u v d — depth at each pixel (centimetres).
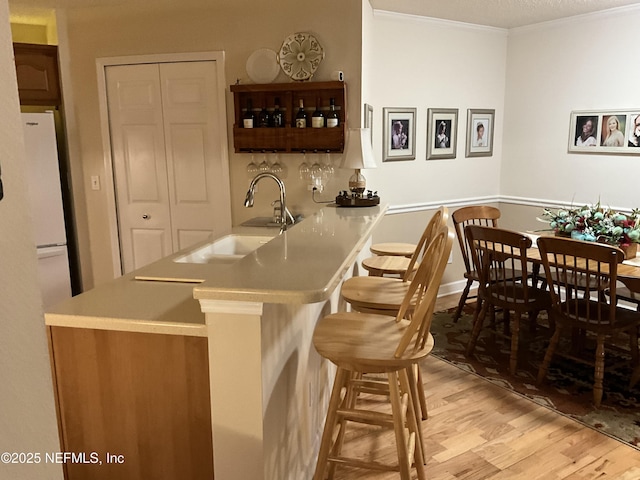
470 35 463
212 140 373
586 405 287
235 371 151
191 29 360
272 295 136
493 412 280
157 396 163
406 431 207
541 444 250
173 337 158
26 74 378
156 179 389
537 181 480
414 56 437
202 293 140
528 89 475
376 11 408
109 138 388
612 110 414
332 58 342
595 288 320
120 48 374
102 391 167
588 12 415
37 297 60
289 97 347
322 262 167
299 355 199
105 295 186
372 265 293
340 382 181
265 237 307
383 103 429
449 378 321
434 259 178
